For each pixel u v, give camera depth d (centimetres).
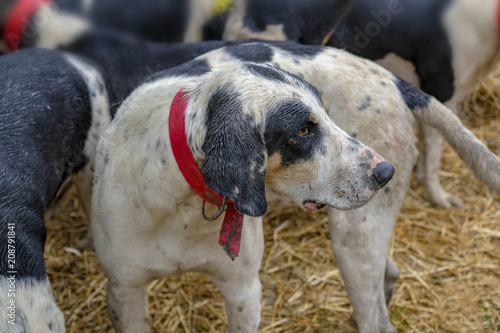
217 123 204
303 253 405
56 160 288
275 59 277
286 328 352
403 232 421
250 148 203
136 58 331
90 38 331
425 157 428
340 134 222
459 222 430
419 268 394
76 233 416
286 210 438
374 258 295
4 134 267
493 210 439
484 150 281
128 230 247
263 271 389
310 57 283
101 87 319
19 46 345
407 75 425
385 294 344
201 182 220
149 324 337
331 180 221
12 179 256
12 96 281
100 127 318
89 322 352
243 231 249
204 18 382
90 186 328
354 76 282
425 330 351
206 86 216
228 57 275
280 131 209
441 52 399
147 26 348
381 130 281
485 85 545
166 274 261
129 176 241
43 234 261
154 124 235
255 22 385
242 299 264
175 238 248
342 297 372
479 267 393
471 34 390
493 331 349
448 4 389
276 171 221
